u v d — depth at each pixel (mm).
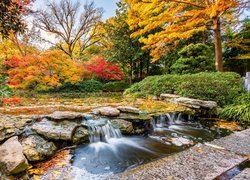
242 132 3049
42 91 9211
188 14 7465
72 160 2445
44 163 2311
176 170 1750
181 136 3592
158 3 7387
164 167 1815
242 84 6020
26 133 2658
